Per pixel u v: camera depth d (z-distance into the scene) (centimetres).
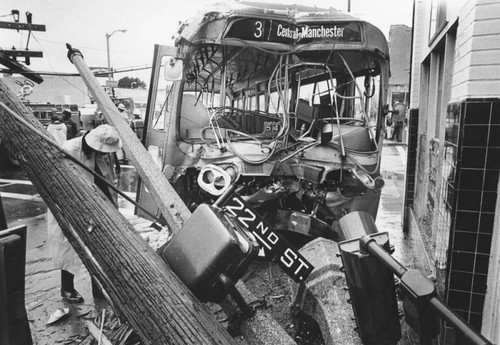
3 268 158
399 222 665
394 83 1995
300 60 478
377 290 182
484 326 236
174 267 195
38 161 238
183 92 483
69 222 224
